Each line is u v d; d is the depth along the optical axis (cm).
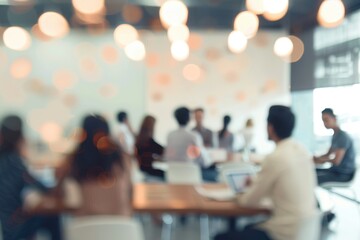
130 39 574
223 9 705
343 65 582
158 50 804
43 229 310
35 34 730
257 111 811
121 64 816
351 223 473
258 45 806
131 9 717
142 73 813
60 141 694
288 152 237
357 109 550
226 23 771
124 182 228
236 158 474
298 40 606
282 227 229
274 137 247
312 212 234
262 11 352
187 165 383
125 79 817
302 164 238
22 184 251
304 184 235
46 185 260
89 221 189
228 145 580
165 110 809
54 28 477
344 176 470
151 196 271
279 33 802
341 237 422
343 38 582
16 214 250
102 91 820
